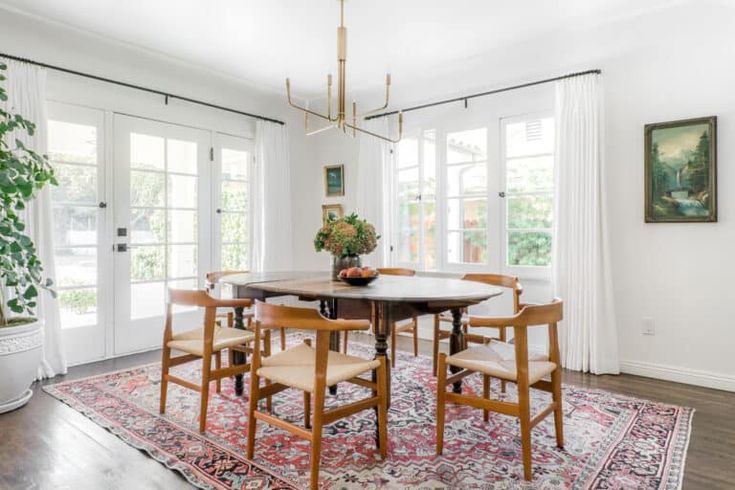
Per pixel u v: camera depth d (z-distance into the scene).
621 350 3.32
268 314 1.89
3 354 2.45
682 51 3.06
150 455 2.03
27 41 3.16
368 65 3.84
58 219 3.36
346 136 5.01
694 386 2.99
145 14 2.94
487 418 2.41
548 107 3.67
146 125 3.86
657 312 3.17
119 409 2.55
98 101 3.56
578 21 3.04
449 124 4.23
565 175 3.42
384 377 2.06
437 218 4.32
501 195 3.92
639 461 1.98
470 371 2.29
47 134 3.19
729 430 2.30
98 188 3.57
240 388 2.78
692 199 3.01
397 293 2.20
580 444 2.14
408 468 1.93
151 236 3.91
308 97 4.72
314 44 3.42
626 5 2.83
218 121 4.41
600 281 3.27
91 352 3.54
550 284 3.67
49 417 2.44
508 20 3.03
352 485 1.79
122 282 3.72
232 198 4.55
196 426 2.33
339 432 2.27
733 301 2.91
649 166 3.16
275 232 4.79
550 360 2.13
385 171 4.54
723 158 2.93
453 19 3.01
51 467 1.92
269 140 4.75
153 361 3.55
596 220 3.27
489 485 1.80
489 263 4.01
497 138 3.94
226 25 3.10
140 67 3.80
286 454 2.04
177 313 4.12
